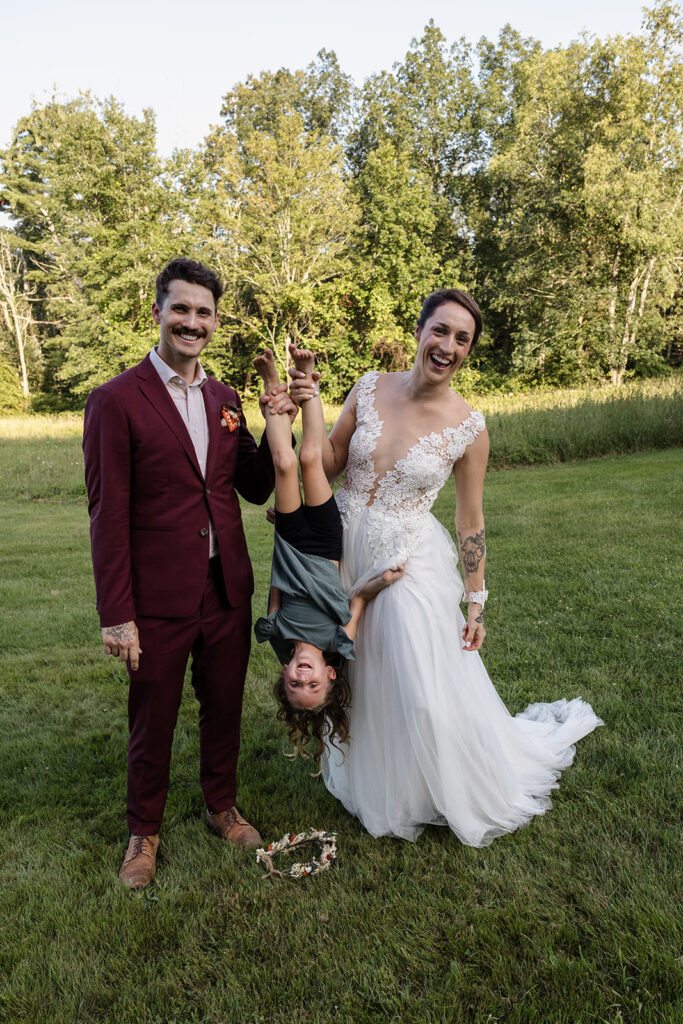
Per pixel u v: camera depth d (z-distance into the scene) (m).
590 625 4.50
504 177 29.02
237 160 26.67
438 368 2.45
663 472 10.34
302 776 3.06
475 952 2.01
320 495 2.49
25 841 2.63
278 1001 1.91
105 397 2.24
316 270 27.70
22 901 2.31
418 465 2.52
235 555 2.50
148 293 29.48
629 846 2.43
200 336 2.29
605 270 26.16
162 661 2.37
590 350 27.03
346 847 2.56
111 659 4.54
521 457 12.93
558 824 2.59
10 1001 1.92
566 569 5.77
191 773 3.11
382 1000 1.87
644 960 1.92
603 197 23.38
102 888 2.37
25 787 3.02
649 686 3.61
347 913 2.20
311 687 2.43
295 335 28.25
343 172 32.12
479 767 2.53
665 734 3.16
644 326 26.09
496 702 2.85
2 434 19.53
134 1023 1.86
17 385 37.91
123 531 2.27
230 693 2.59
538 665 4.01
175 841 2.61
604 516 7.66
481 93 32.16
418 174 29.56
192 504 2.36
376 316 28.38
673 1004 1.80
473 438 2.62
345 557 2.65
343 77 35.84
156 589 2.33
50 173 31.31
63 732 3.54
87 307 30.34
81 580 6.55
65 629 5.12
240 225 26.11
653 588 5.09
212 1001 1.90
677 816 2.57
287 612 2.45
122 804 2.86
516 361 27.25
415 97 32.16
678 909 2.11
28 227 39.25
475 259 32.50
